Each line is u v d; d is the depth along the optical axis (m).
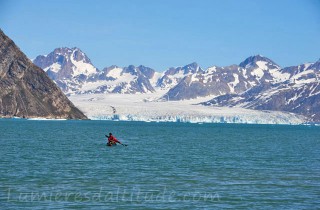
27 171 62.44
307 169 70.19
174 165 73.25
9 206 42.72
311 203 45.44
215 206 44.06
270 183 55.94
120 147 109.50
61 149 99.06
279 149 115.00
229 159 84.56
